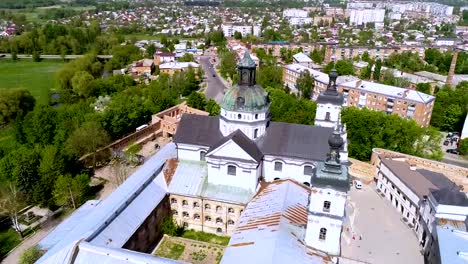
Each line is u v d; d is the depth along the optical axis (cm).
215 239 7356
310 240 5506
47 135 11469
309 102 12962
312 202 5300
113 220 6122
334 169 5169
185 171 7694
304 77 17550
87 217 6356
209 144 7638
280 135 7406
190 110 14412
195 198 7269
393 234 6975
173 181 7544
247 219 6134
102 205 6606
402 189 7669
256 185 7219
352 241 6588
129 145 11825
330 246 5459
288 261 4906
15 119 13662
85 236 5541
